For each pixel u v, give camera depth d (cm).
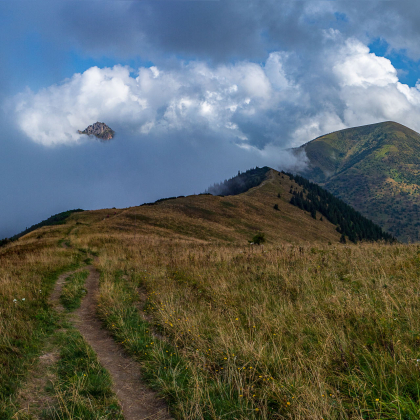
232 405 325
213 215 8512
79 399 346
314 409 283
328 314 527
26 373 418
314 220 12875
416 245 1161
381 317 463
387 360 349
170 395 365
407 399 286
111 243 2881
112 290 925
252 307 614
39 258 1580
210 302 704
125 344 526
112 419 318
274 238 7881
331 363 378
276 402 326
